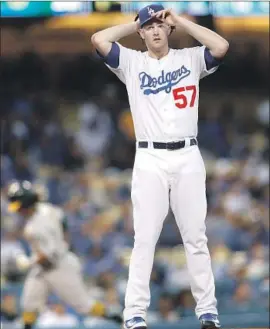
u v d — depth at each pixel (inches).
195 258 1045.2
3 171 2650.1
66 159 2842.0
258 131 3174.2
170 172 1038.4
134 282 1035.9
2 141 2834.6
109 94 3110.2
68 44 2554.1
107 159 2874.0
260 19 2281.0
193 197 1039.6
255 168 2817.4
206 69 1056.8
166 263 2182.6
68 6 2020.2
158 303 1952.5
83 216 2434.8
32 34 2495.1
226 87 3260.3
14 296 1889.8
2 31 2479.1
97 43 1052.5
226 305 2011.6
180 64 1050.1
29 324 1675.7
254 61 3110.2
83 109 2994.6
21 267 1674.5
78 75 3161.9
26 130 2896.2
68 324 1866.4
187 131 1043.3
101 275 2069.4
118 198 2571.4
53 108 3063.5
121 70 1059.9
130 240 2322.8
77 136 2910.9
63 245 1663.4
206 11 1915.6
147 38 1048.2
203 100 3245.6
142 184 1038.4
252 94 3284.9
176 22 1045.2
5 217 2231.8
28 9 2022.6
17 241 2164.1
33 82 3157.0
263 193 2672.2
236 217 2418.8
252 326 1833.2
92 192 2581.2
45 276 1659.7
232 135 3090.6
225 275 2126.0
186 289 1967.3
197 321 1806.1
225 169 2738.7
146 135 1043.9
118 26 1059.3
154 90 1043.9
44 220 1630.2
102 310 1680.6
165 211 1044.5
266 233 2400.3
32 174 2674.7
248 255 2281.0
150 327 1769.2
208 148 2982.3
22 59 3088.1
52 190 2573.8
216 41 1040.2
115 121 3002.0
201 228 1043.9
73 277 1664.6
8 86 3127.5
